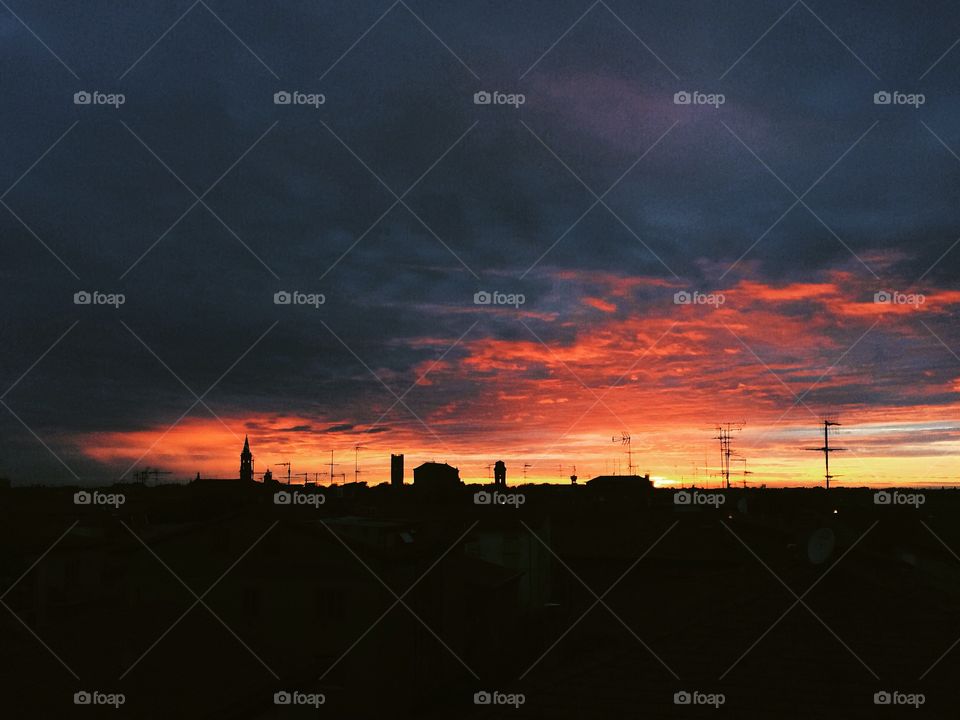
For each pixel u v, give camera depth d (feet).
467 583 122.83
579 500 244.42
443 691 109.50
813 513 105.19
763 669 34.27
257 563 102.27
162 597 103.76
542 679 35.14
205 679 62.03
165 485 264.31
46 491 216.95
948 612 40.75
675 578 126.82
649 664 35.65
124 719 52.37
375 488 258.78
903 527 93.81
